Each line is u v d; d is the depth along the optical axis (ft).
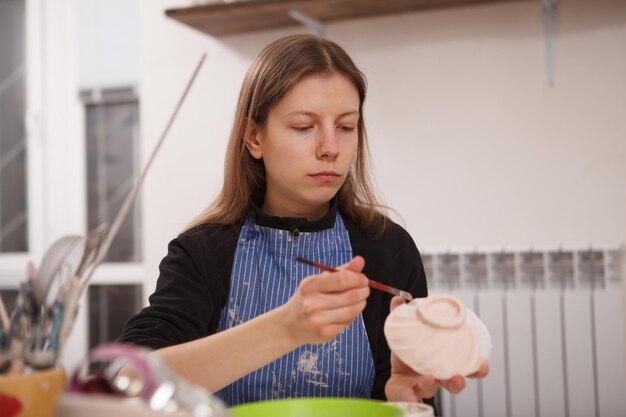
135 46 10.97
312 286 2.95
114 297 11.12
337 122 3.91
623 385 8.04
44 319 2.46
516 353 8.34
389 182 9.11
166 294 4.07
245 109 4.25
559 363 8.21
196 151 9.94
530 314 8.32
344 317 2.94
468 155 8.82
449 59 8.88
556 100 8.51
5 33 11.66
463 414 8.50
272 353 3.12
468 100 8.82
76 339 11.12
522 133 8.63
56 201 11.42
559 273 8.32
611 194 8.32
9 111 11.64
